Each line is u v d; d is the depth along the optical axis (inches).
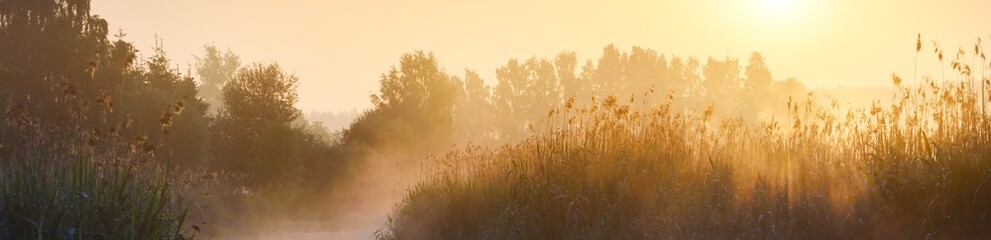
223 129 1683.1
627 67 3193.9
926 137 383.9
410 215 530.3
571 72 3201.3
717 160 414.0
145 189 354.0
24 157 343.0
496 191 465.1
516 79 3186.5
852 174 378.9
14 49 1454.2
